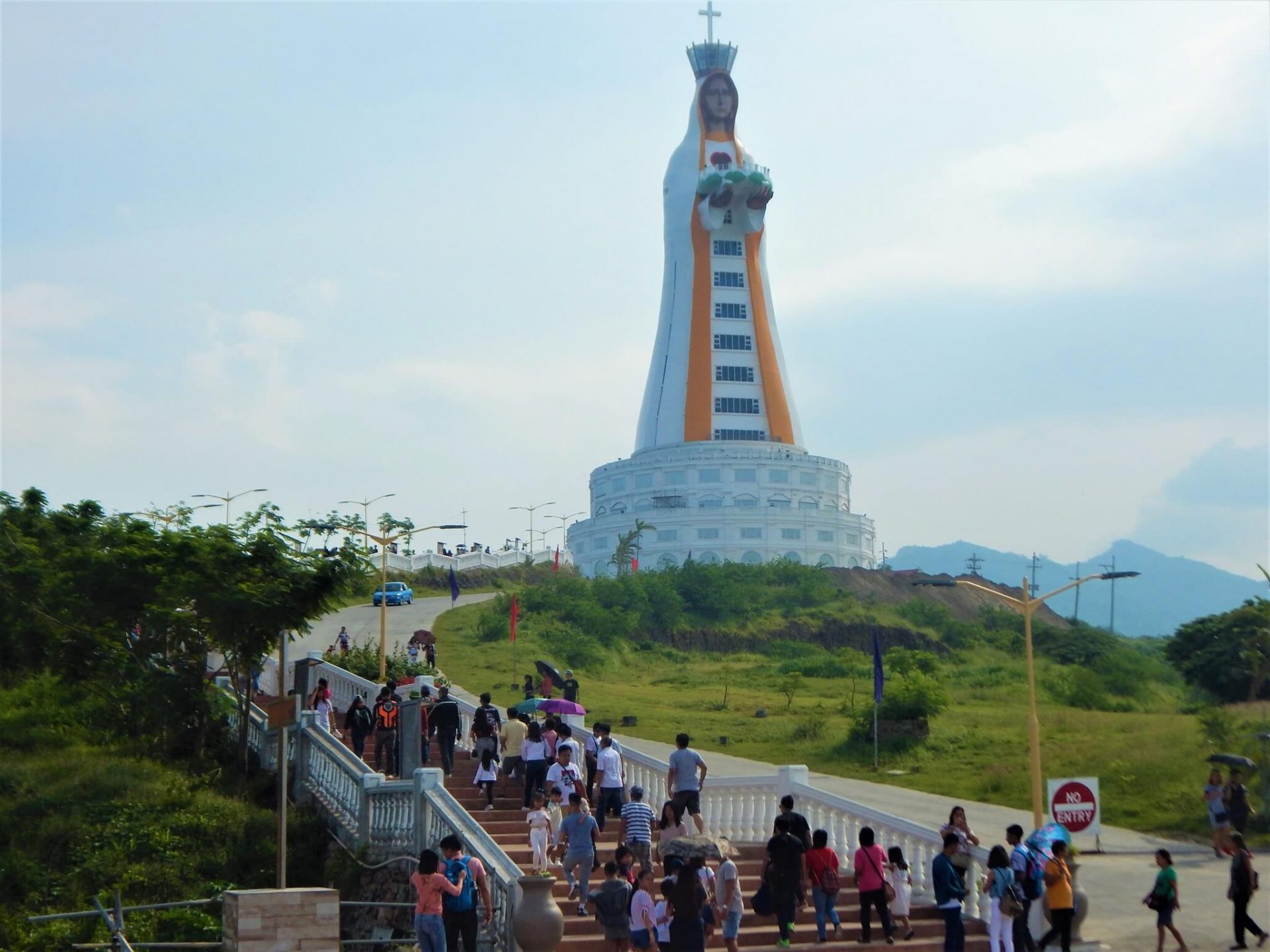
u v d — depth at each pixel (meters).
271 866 35.19
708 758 58.97
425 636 70.19
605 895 25.92
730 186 174.25
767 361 179.00
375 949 30.88
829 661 102.62
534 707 40.03
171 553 43.53
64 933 30.31
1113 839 44.88
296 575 42.97
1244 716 68.00
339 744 37.72
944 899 28.34
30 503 51.62
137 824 35.75
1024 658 114.81
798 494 176.00
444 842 26.12
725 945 28.56
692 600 128.75
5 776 38.00
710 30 186.12
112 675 45.12
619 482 180.38
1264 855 42.19
